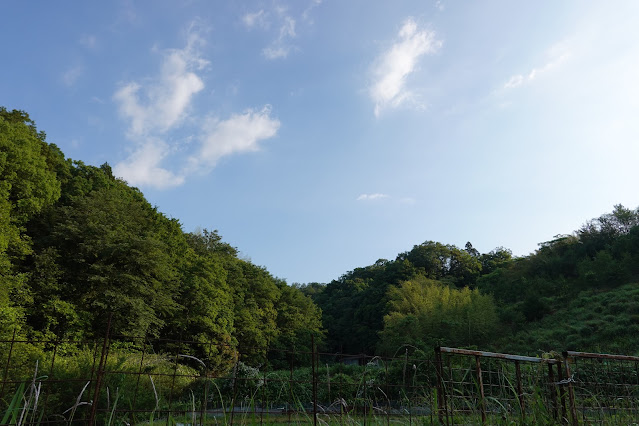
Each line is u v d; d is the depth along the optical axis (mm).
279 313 47719
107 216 25719
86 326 20469
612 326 29031
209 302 29078
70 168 29109
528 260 51406
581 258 45781
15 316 16562
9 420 1930
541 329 34312
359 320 57625
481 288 52625
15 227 20859
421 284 55125
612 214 49000
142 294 23828
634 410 3668
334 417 2891
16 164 21453
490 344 33781
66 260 23078
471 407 2967
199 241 43875
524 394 3141
